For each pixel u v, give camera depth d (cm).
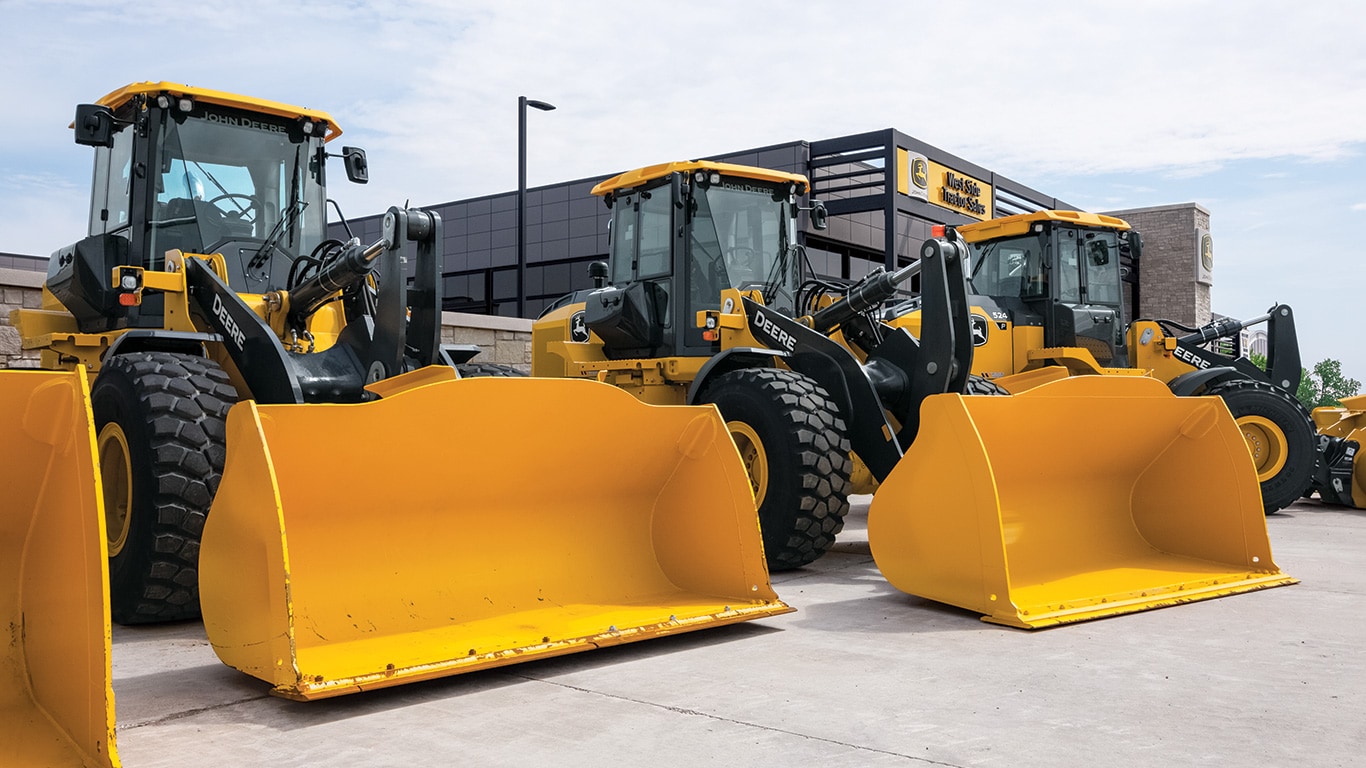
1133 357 1018
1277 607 444
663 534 446
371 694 320
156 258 525
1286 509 885
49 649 266
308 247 571
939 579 445
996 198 2177
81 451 249
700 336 667
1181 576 484
